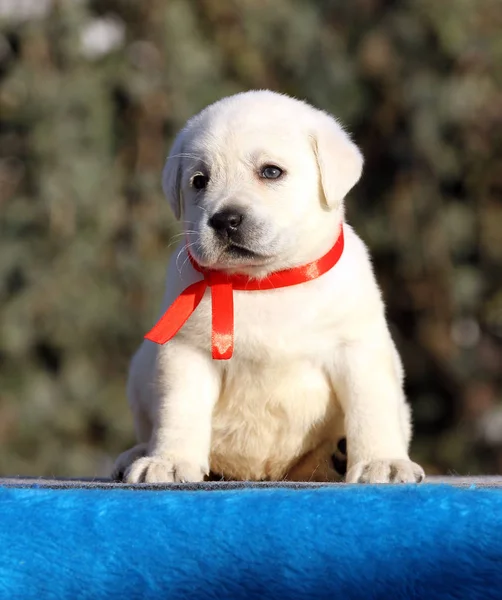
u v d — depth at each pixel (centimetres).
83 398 1219
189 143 580
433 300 1277
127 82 1232
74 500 374
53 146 1206
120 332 1219
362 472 504
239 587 348
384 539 346
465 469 1264
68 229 1206
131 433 1226
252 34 1280
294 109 575
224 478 598
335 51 1293
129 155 1248
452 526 346
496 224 1273
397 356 597
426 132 1252
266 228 531
